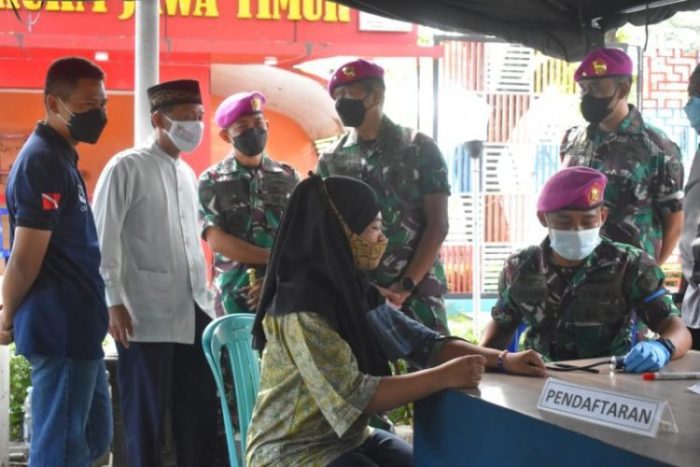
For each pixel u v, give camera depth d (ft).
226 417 10.25
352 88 12.50
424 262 12.42
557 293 10.27
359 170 12.77
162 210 12.71
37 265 10.53
